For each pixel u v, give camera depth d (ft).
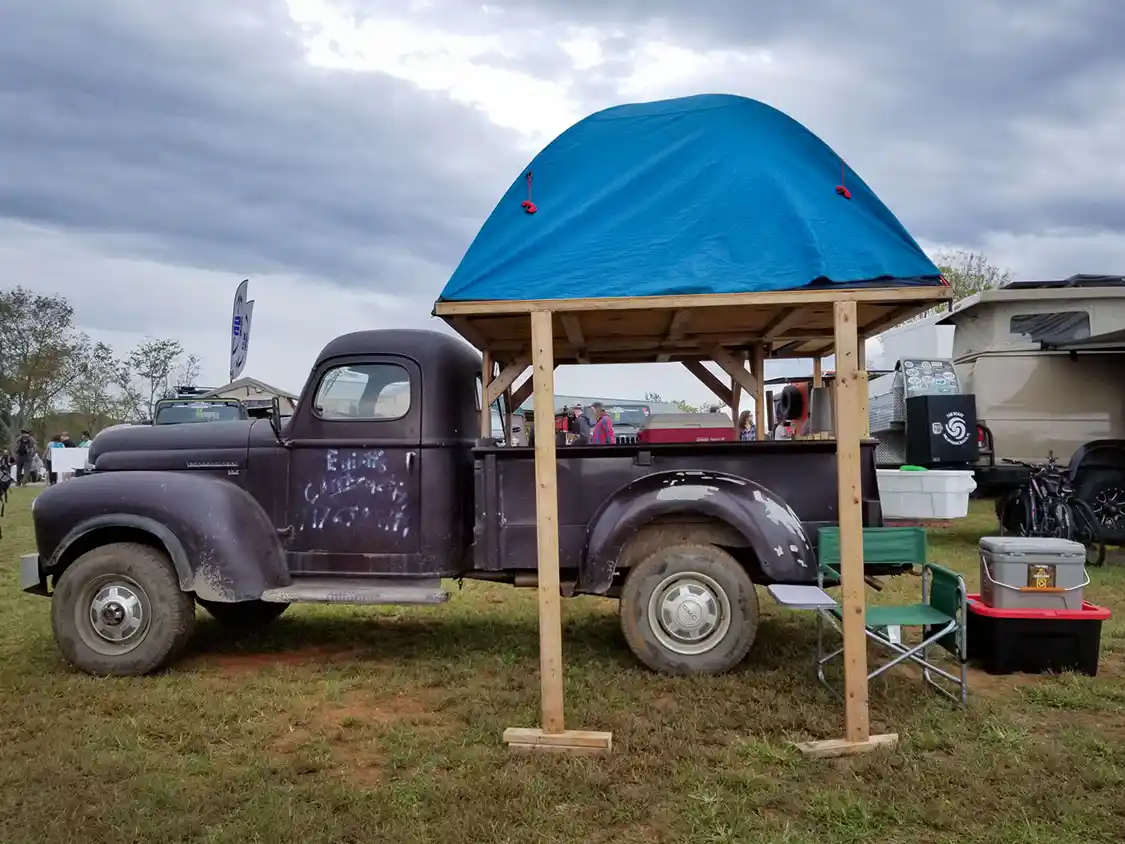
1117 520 29.12
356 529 16.87
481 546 16.37
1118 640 18.08
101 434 18.57
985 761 11.65
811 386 21.90
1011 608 16.11
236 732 13.21
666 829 10.01
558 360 20.49
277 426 17.26
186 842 9.76
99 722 13.55
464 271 13.08
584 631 19.70
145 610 16.11
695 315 15.83
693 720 13.30
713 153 13.51
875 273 12.50
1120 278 32.17
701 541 16.05
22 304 142.72
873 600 21.97
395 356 17.12
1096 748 12.14
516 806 10.41
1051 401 30.96
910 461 31.17
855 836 9.78
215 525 16.06
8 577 27.22
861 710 12.28
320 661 17.43
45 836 9.72
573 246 13.14
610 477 16.31
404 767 11.82
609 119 14.03
